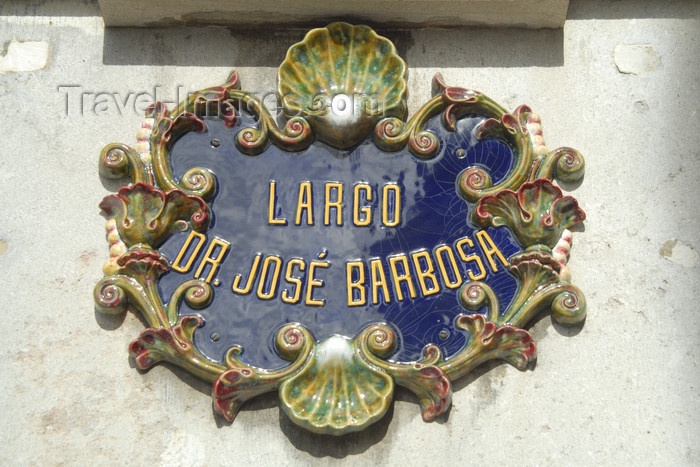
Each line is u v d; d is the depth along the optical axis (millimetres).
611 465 2908
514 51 3434
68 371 3004
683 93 3369
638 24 3469
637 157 3285
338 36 3322
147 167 3193
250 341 2986
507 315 3012
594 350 3041
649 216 3205
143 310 3006
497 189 3145
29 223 3182
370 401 2914
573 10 3484
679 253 3158
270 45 3428
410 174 3191
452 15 3383
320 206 3146
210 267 3064
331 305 3029
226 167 3197
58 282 3107
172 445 2926
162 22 3420
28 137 3297
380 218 3135
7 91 3361
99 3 3338
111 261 3072
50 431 2936
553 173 3223
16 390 2979
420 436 2938
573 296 3029
